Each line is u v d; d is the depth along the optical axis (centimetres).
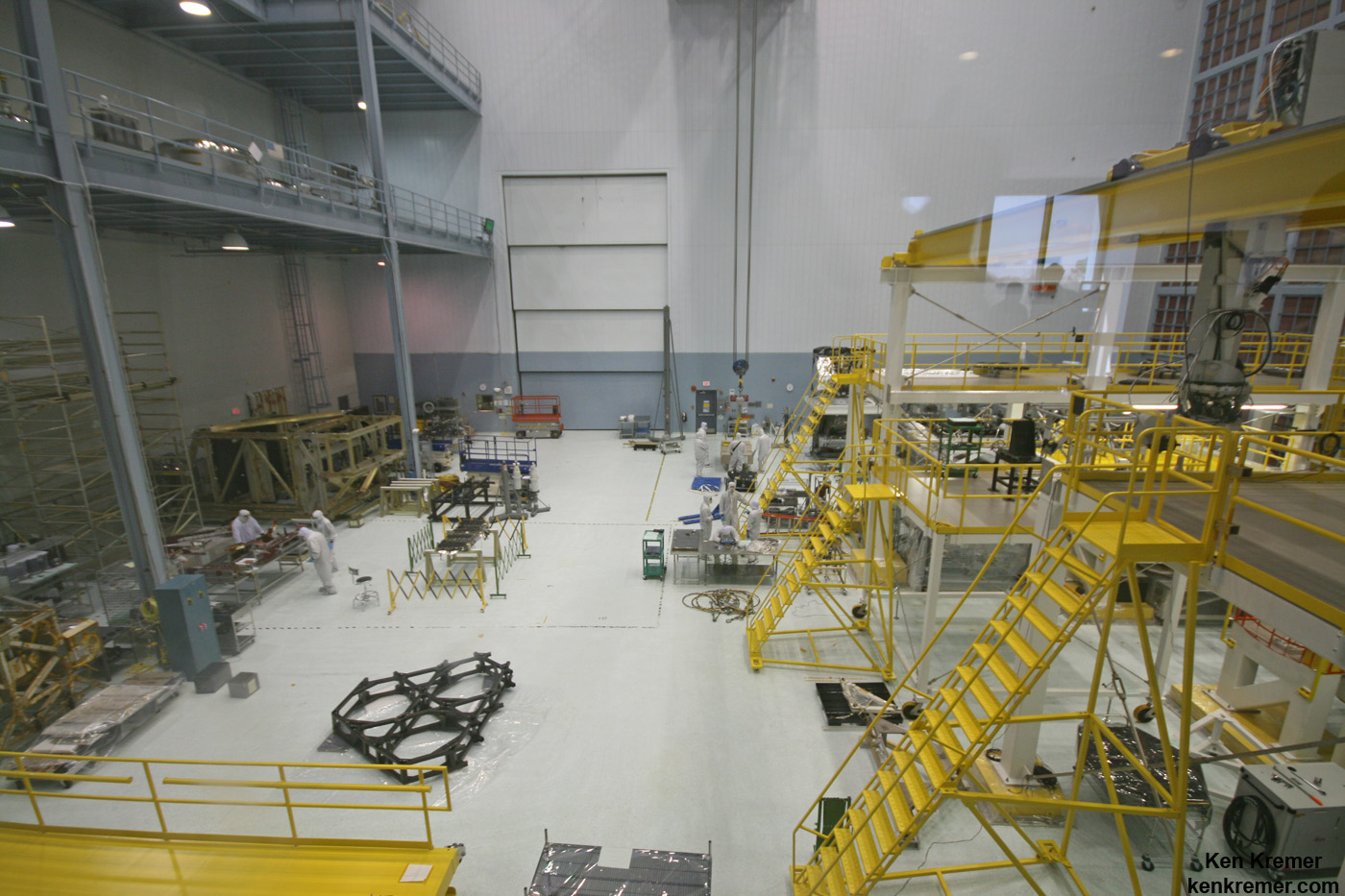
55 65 832
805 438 1505
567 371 2556
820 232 2283
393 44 1708
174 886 526
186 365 1738
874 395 1180
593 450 2352
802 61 2125
